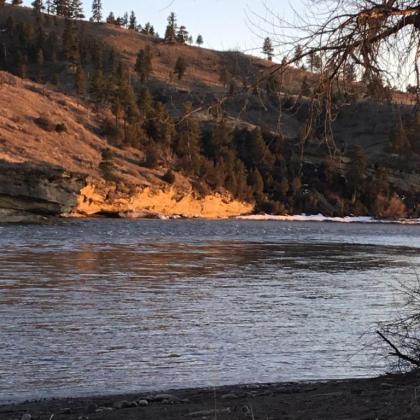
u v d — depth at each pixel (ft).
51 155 305.53
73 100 414.41
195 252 136.05
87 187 290.35
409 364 29.30
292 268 108.17
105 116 403.54
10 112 341.21
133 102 383.04
